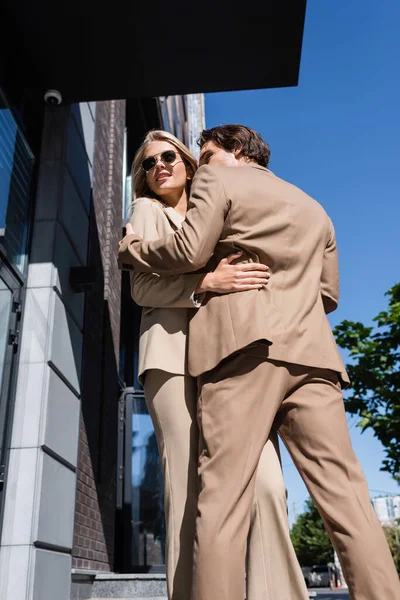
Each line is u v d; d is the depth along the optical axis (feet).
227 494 4.00
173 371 4.97
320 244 5.12
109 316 19.58
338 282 5.73
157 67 13.65
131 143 30.01
